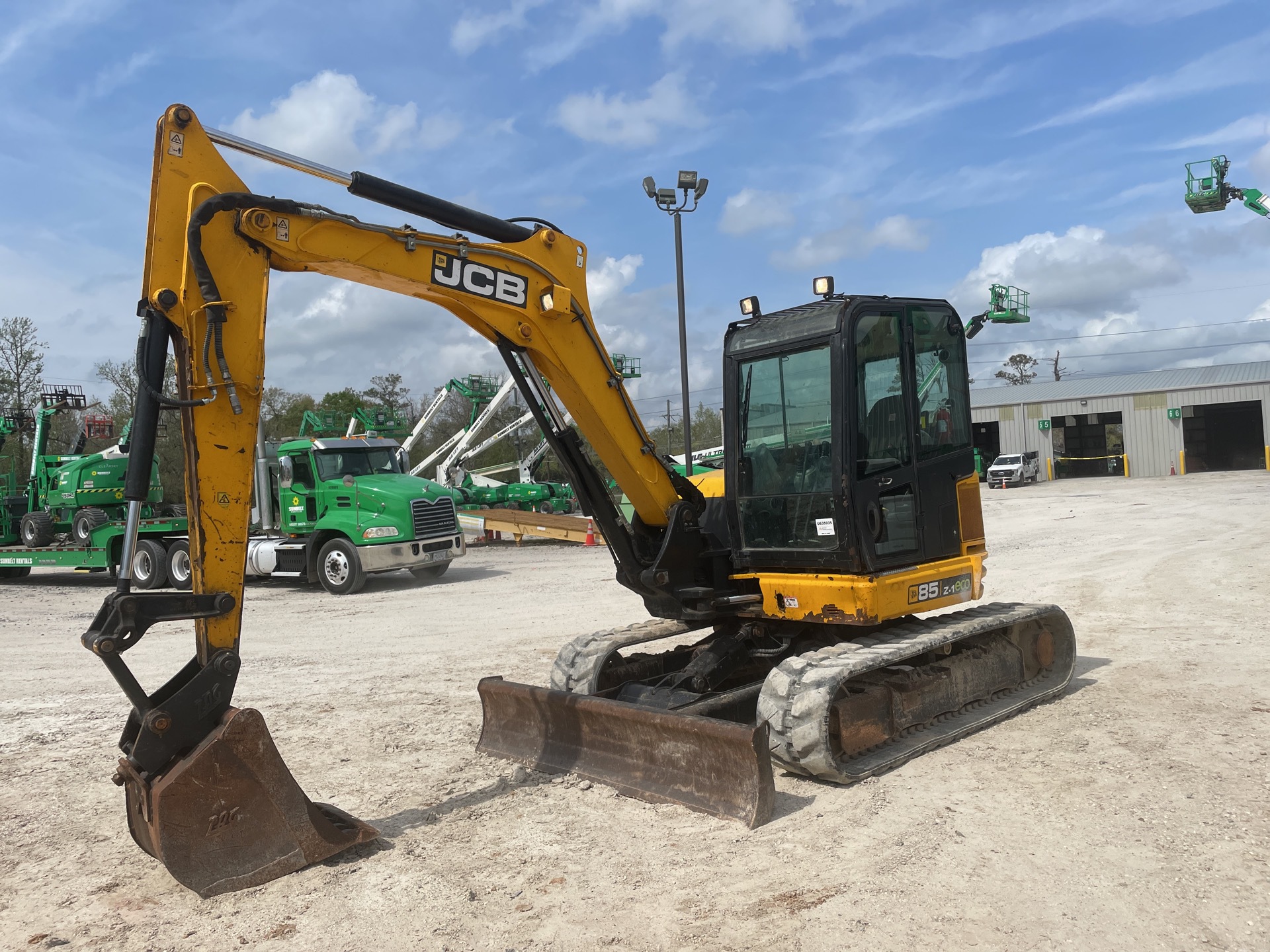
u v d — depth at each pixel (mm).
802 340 5602
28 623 13000
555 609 12492
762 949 3309
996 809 4566
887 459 5668
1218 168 32219
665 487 6023
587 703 5375
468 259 5090
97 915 3840
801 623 6168
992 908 3525
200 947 3531
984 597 11664
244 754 4086
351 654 9750
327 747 6262
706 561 6125
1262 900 3492
